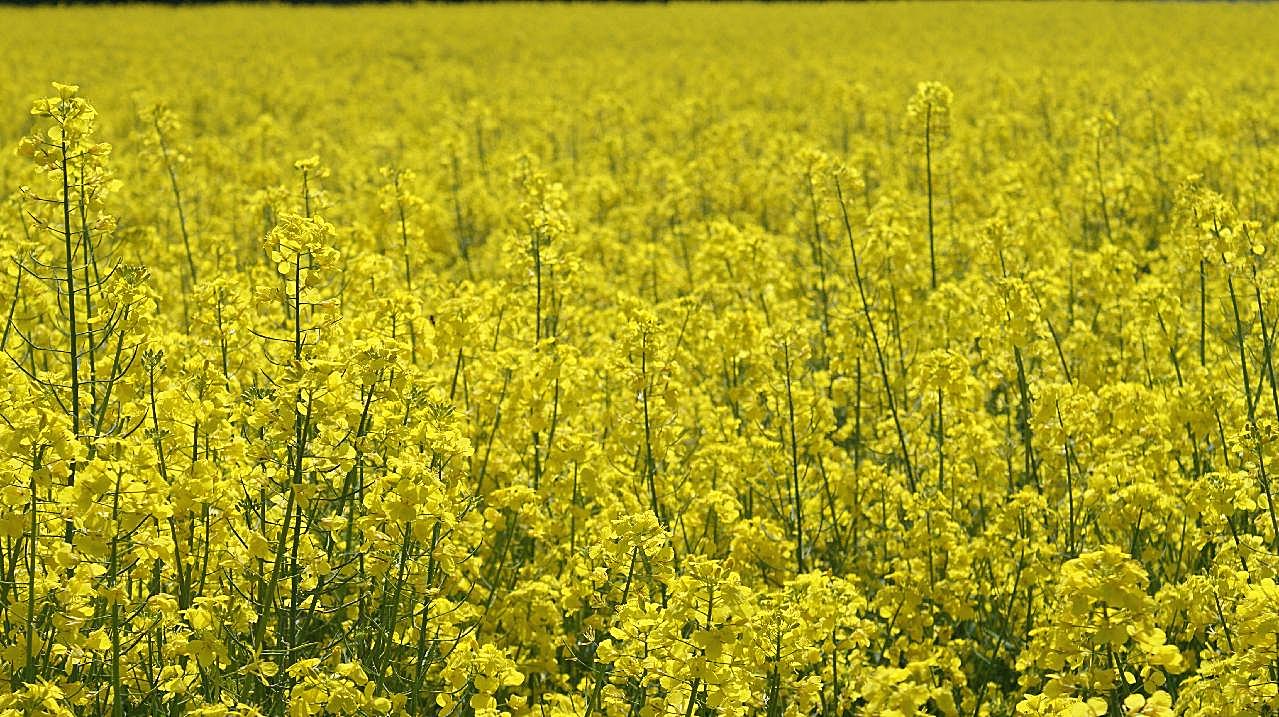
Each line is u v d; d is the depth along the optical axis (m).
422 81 28.28
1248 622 3.78
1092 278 8.73
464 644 4.46
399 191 8.02
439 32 42.88
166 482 3.82
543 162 16.16
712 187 13.69
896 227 8.01
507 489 5.40
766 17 50.06
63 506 3.71
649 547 4.14
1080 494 5.74
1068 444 6.00
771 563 5.50
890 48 35.72
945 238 10.73
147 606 3.84
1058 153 15.21
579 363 6.40
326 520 3.98
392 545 4.02
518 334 7.23
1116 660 4.22
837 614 4.29
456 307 6.23
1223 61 28.31
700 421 6.88
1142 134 15.12
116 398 4.72
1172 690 4.73
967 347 7.80
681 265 11.17
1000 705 5.41
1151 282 7.47
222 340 5.54
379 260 6.92
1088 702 3.30
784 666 4.05
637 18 50.19
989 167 15.56
